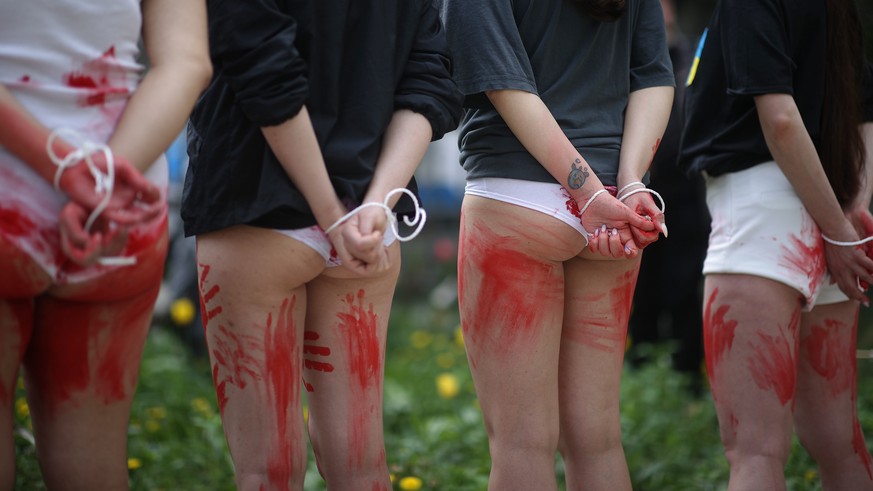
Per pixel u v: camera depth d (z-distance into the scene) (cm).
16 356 602
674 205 1552
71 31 574
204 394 1447
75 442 638
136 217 565
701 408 1418
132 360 653
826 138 866
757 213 841
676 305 1593
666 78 816
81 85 582
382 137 704
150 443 1196
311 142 651
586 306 809
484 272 783
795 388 848
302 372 754
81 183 550
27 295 583
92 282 594
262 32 637
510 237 767
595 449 814
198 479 1101
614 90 795
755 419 832
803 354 897
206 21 638
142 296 637
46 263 573
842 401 894
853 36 880
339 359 727
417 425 1384
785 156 816
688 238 1570
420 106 703
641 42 823
